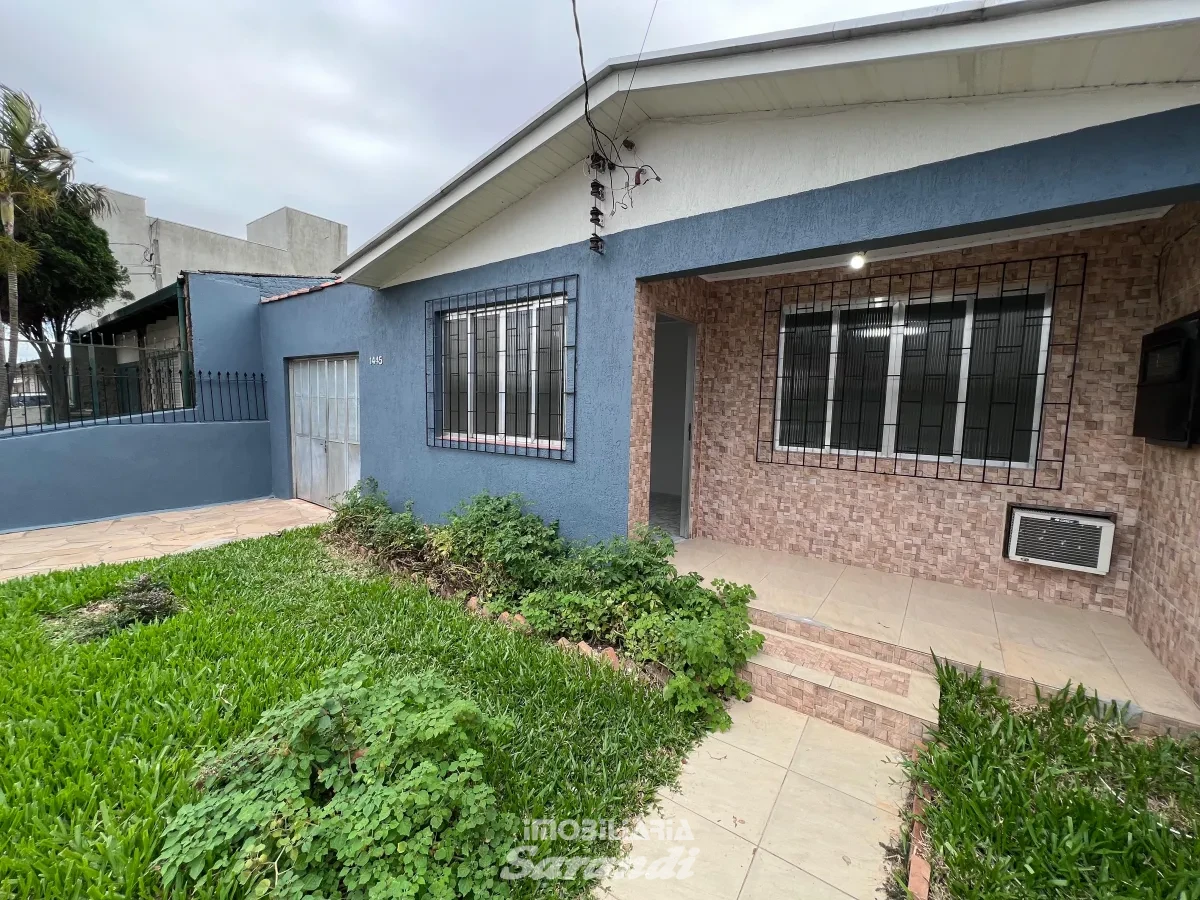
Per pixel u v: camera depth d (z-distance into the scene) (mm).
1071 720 2467
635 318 3871
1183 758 2219
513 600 4066
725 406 4875
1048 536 3439
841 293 4246
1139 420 3094
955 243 3480
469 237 5105
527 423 4883
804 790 2361
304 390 8070
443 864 1718
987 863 1823
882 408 4148
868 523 4199
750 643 3105
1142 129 2137
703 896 1844
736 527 4875
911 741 2596
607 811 2166
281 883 1610
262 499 8539
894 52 2299
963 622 3256
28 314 12859
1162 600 2826
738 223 3281
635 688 2951
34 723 2402
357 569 4992
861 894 1855
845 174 2875
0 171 8930
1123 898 1657
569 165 4145
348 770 1948
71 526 6633
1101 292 3330
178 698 2682
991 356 3730
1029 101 2359
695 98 3137
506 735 2426
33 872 1670
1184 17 1773
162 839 1838
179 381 8148
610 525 4105
